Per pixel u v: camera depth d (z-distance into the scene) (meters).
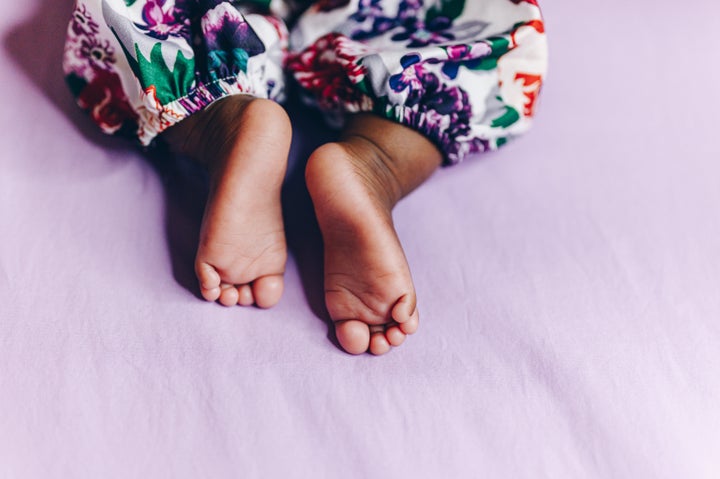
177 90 0.78
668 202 0.96
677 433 0.80
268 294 0.82
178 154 0.89
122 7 0.75
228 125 0.78
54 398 0.75
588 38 1.07
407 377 0.82
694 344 0.86
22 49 0.92
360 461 0.76
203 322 0.82
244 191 0.75
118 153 0.90
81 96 0.85
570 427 0.80
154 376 0.78
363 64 0.80
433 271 0.89
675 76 1.06
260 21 0.83
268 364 0.81
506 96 0.88
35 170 0.87
